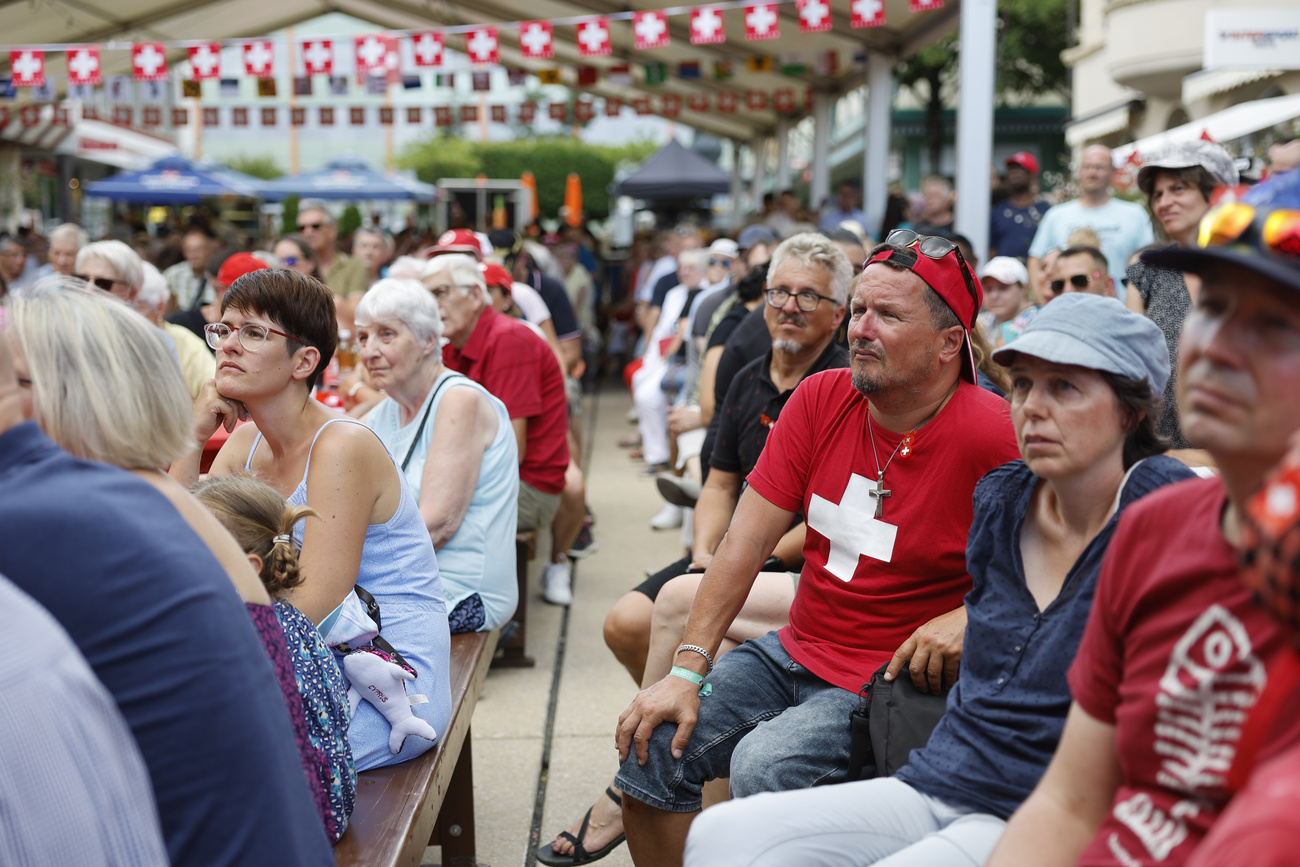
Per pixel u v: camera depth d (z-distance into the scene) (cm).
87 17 1309
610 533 670
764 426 328
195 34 1479
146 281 469
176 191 1838
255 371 241
